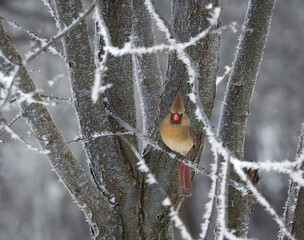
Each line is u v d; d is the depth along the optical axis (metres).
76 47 7.24
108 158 7.68
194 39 5.80
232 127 7.91
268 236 21.28
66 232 23.42
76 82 7.41
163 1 21.25
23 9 22.30
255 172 7.75
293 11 25.31
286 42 25.16
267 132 23.59
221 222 5.72
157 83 9.05
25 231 23.14
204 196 21.81
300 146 7.02
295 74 24.62
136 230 7.85
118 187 7.76
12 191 23.22
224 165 5.50
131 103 8.36
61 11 7.17
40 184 23.55
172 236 8.38
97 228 7.67
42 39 7.62
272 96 24.30
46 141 6.88
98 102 7.51
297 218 7.05
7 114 21.28
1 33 6.48
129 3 8.13
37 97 6.77
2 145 22.66
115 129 7.93
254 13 7.71
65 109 22.28
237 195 7.84
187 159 7.91
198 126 7.98
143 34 8.84
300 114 23.80
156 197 7.90
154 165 7.96
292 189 7.23
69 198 23.80
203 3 7.50
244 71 7.81
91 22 21.77
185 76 7.85
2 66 6.48
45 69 21.94
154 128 8.20
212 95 7.87
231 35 22.80
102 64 5.46
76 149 22.62
